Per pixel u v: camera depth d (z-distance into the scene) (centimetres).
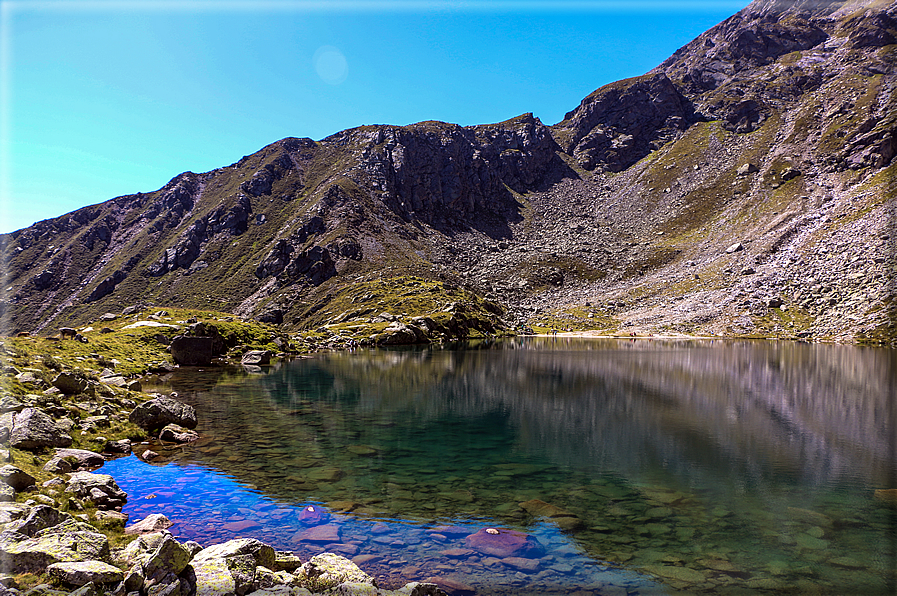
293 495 2123
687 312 16738
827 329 13100
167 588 1126
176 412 3378
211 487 2197
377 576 1432
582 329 17738
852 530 1806
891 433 3388
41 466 2134
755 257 18662
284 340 11081
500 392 5256
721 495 2184
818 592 1380
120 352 7012
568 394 5106
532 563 1535
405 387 5628
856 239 15938
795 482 2356
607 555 1593
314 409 4244
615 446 3055
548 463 2692
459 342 14688
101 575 1131
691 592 1377
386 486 2275
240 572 1251
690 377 6338
